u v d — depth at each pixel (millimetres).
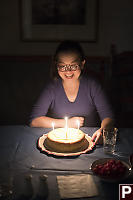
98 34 3957
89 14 3873
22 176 1003
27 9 3844
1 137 1401
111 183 961
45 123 1595
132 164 1087
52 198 865
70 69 1554
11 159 1148
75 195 883
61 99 1785
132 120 2066
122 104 2680
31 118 1674
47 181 967
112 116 1682
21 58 4008
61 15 3889
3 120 3266
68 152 1200
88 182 963
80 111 1807
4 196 871
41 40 3979
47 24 3922
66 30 3955
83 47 4016
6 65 4086
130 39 4000
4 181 964
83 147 1249
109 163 1020
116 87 2941
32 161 1131
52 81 1810
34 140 1367
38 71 4094
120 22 3924
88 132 1484
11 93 3744
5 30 3934
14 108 3498
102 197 878
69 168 1069
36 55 4055
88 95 1796
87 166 1089
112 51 3719
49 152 1186
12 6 3828
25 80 3977
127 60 2770
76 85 1726
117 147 1282
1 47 4016
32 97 3691
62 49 1535
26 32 3947
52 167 1076
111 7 3854
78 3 3830
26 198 863
